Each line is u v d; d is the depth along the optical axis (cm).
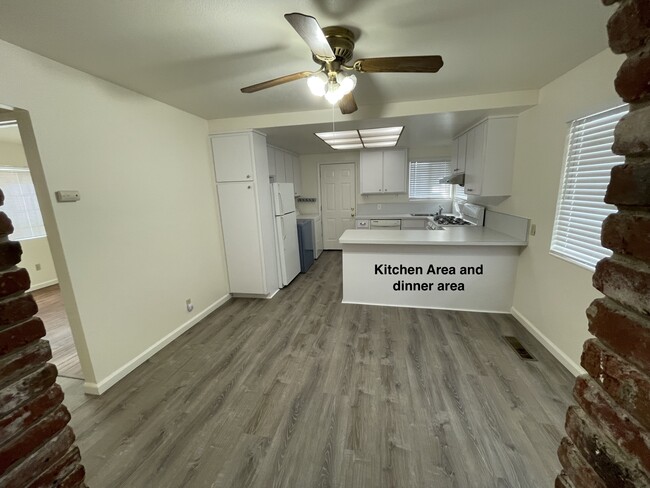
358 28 155
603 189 184
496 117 290
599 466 50
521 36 165
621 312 46
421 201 556
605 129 183
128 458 156
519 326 280
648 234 41
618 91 46
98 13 133
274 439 165
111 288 217
